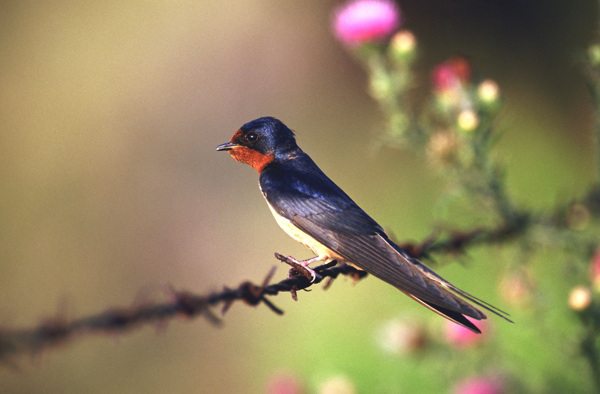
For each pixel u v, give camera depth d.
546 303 7.20
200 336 13.02
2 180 15.77
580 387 7.24
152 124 17.30
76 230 15.33
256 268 15.12
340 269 5.53
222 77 18.09
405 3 18.31
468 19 18.31
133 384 12.42
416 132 7.93
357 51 8.38
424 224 13.76
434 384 9.02
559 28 17.47
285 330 12.06
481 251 11.43
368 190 15.59
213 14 18.47
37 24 17.72
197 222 15.91
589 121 16.17
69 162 16.34
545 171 14.98
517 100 17.25
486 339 7.05
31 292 14.40
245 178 16.69
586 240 7.34
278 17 18.64
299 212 6.09
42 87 17.16
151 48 17.98
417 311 11.22
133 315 3.47
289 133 6.59
